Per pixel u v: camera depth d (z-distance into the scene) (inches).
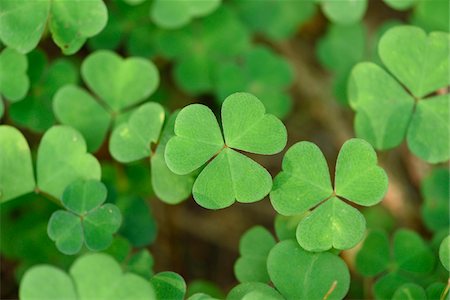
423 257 9.8
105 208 9.2
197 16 12.0
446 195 10.9
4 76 10.0
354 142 8.9
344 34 12.3
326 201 8.9
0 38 9.3
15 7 9.3
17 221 10.7
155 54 11.8
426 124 9.8
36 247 10.6
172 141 8.8
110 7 11.6
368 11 13.4
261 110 8.9
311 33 13.2
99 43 11.5
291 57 13.1
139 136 9.4
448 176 11.0
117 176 10.9
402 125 9.9
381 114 9.9
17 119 10.4
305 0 12.5
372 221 11.7
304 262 8.9
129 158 9.4
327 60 12.3
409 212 12.0
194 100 12.5
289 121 13.0
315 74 13.2
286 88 12.9
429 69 9.9
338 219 8.9
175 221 12.0
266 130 8.9
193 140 8.8
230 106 8.9
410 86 9.9
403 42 9.9
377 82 9.9
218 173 8.8
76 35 9.4
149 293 8.2
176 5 11.1
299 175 9.0
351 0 11.1
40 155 9.5
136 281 8.2
